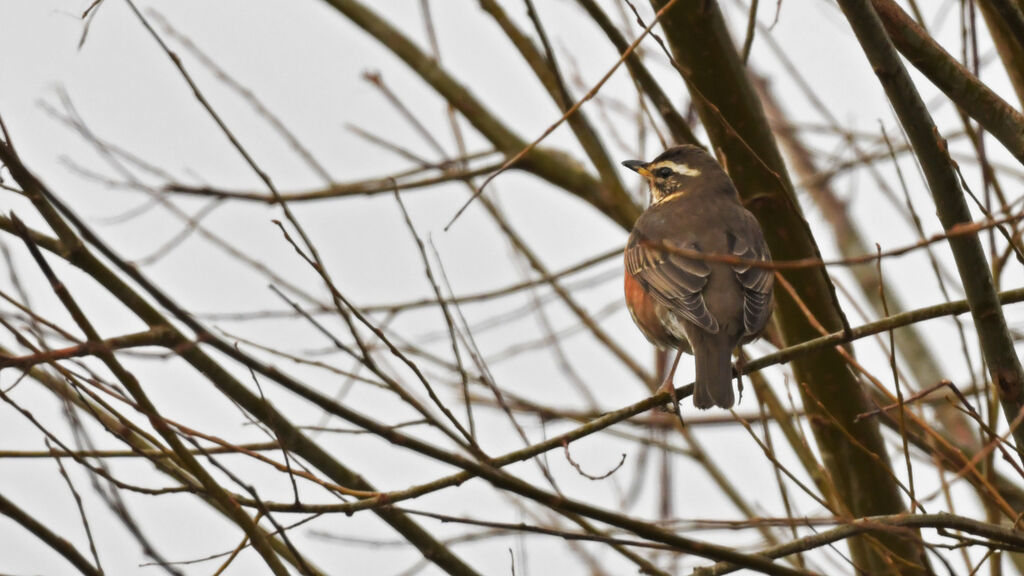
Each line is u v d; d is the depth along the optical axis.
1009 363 9.94
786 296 13.03
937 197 9.62
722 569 9.60
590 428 10.32
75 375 8.65
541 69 14.38
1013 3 9.80
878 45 9.15
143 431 9.15
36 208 8.20
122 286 8.48
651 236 13.40
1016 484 13.12
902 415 9.73
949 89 10.03
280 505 9.30
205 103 8.88
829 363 12.61
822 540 9.38
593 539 9.00
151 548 9.73
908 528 9.55
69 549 8.69
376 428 8.50
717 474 14.02
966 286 9.79
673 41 12.36
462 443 9.27
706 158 14.38
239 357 8.16
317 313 14.21
